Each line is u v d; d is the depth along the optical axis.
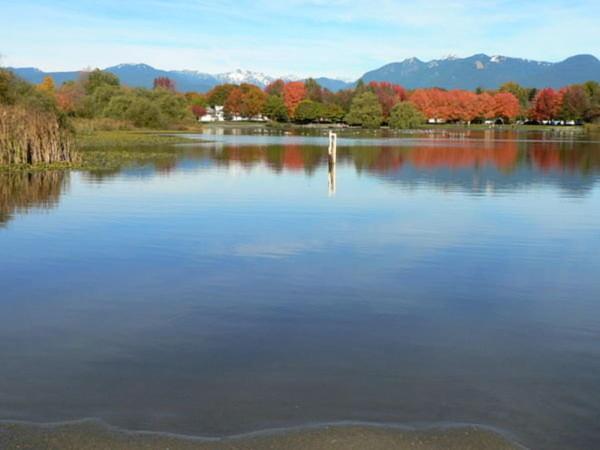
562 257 14.53
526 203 23.69
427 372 7.81
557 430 6.34
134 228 17.67
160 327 9.41
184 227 17.91
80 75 114.44
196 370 7.80
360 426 6.33
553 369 7.95
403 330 9.40
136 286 11.70
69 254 14.31
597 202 24.05
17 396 7.02
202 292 11.32
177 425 6.36
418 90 165.75
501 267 13.51
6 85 54.72
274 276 12.52
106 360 8.11
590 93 154.00
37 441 5.97
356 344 8.77
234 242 15.84
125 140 70.06
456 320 9.90
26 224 18.14
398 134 110.38
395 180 32.22
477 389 7.32
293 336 9.08
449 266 13.51
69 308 10.34
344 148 63.66
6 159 37.22
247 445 5.93
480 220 19.59
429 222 19.12
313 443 5.98
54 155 39.22
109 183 29.22
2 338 8.91
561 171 38.19
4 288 11.52
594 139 89.75
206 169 37.66
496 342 8.93
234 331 9.27
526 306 10.72
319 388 7.31
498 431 6.28
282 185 29.36
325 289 11.60
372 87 160.88
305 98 158.75
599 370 7.93
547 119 157.50
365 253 14.70
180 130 107.38
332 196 25.36
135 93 104.44
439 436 6.15
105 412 6.65
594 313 10.38
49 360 8.10
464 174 35.84
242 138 87.19
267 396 7.07
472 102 154.88
